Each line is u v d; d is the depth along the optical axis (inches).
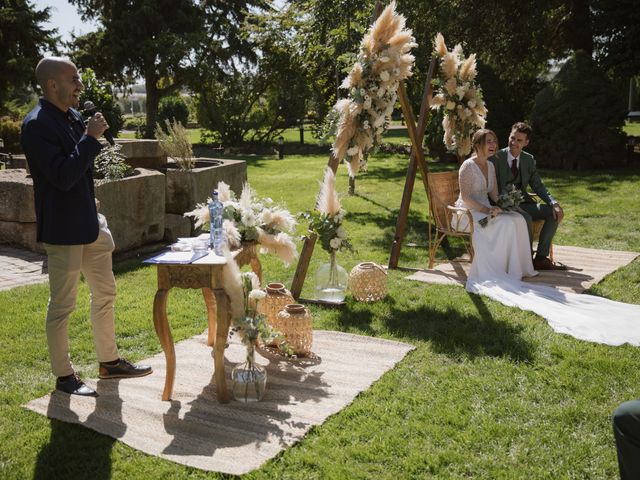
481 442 122.0
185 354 171.2
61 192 138.4
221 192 174.7
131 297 219.6
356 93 217.2
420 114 265.6
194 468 114.9
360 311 205.3
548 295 213.2
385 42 219.3
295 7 515.2
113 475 113.7
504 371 154.7
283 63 925.8
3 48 1165.7
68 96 139.3
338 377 154.6
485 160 242.8
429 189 255.6
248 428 129.6
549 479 109.7
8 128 783.1
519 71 708.0
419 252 286.4
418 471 113.7
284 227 176.7
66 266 141.2
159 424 132.2
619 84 698.2
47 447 123.6
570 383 146.1
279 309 178.7
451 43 654.5
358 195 452.8
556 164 559.2
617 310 197.0
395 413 134.4
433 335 181.5
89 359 169.2
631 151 590.6
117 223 278.7
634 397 139.0
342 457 118.0
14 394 145.6
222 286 142.0
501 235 232.1
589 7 649.0
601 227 323.0
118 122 554.3
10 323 193.3
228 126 987.9
